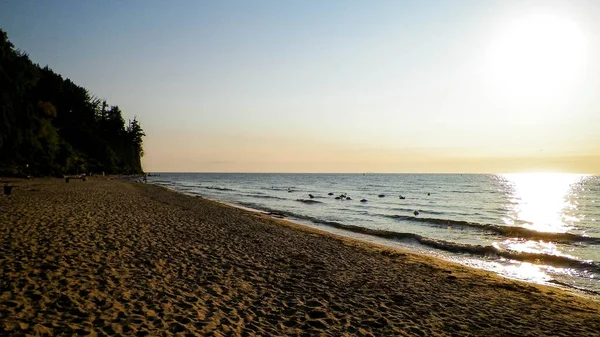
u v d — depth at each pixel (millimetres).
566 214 37250
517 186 98812
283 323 6902
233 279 9438
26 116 61906
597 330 8133
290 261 12383
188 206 28734
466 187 89750
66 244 10844
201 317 6598
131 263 9680
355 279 10836
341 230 24078
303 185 100375
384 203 45750
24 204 19469
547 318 8734
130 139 138000
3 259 8633
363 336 6668
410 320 7773
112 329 5598
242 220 22797
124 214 19141
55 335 5180
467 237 22656
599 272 14656
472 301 9680
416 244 20094
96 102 126312
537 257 16875
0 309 5820
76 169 72875
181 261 10594
